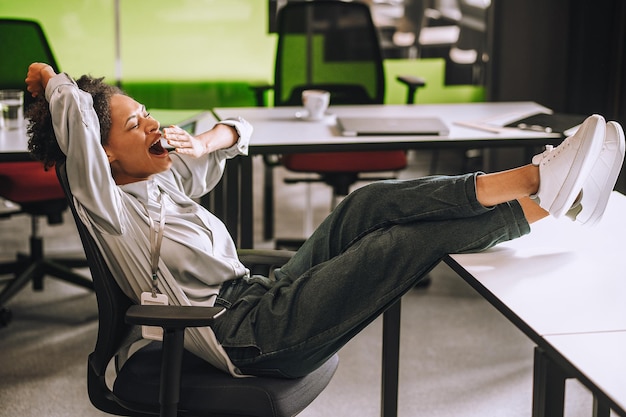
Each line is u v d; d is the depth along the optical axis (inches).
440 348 132.7
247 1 228.7
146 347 84.6
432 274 165.0
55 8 222.8
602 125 74.2
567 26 210.4
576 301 70.0
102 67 227.9
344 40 171.8
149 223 79.3
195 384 77.4
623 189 187.0
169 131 82.1
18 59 156.6
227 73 232.2
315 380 81.5
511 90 220.1
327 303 78.4
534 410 68.8
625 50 195.8
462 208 78.6
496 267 77.5
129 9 225.6
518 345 134.1
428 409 114.4
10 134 130.8
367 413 113.5
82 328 139.0
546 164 76.4
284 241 165.3
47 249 176.6
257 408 76.9
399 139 130.2
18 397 117.1
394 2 229.1
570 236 86.1
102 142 78.9
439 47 231.6
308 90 172.4
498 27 218.1
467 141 130.7
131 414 79.6
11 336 135.7
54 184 140.2
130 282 79.4
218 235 86.5
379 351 132.0
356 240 83.4
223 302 82.0
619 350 60.9
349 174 155.6
